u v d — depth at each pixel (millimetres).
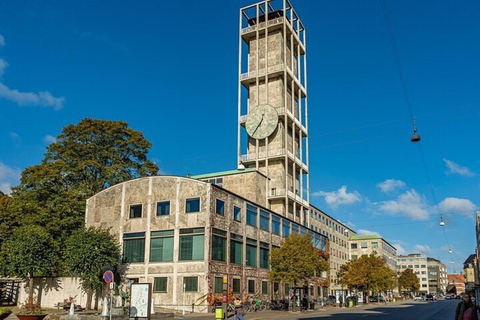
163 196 46375
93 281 42375
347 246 131875
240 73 73562
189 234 44094
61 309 43625
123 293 34344
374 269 84250
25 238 44000
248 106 73312
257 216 53438
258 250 52500
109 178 55281
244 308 45062
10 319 30562
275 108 69812
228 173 63469
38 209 49188
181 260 43719
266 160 67562
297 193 73625
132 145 59812
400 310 52406
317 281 69625
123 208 48125
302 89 76750
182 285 43062
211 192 44531
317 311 49000
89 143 57219
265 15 74188
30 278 44531
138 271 45469
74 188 53625
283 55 73000
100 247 43250
